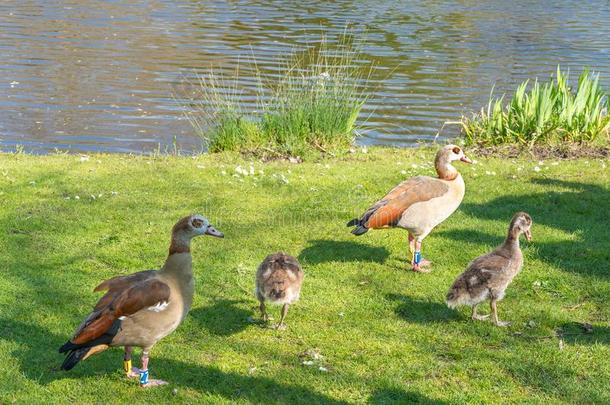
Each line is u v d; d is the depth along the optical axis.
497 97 21.45
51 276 8.95
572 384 6.95
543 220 11.27
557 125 15.77
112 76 23.11
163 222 10.78
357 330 7.94
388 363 7.28
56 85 21.95
